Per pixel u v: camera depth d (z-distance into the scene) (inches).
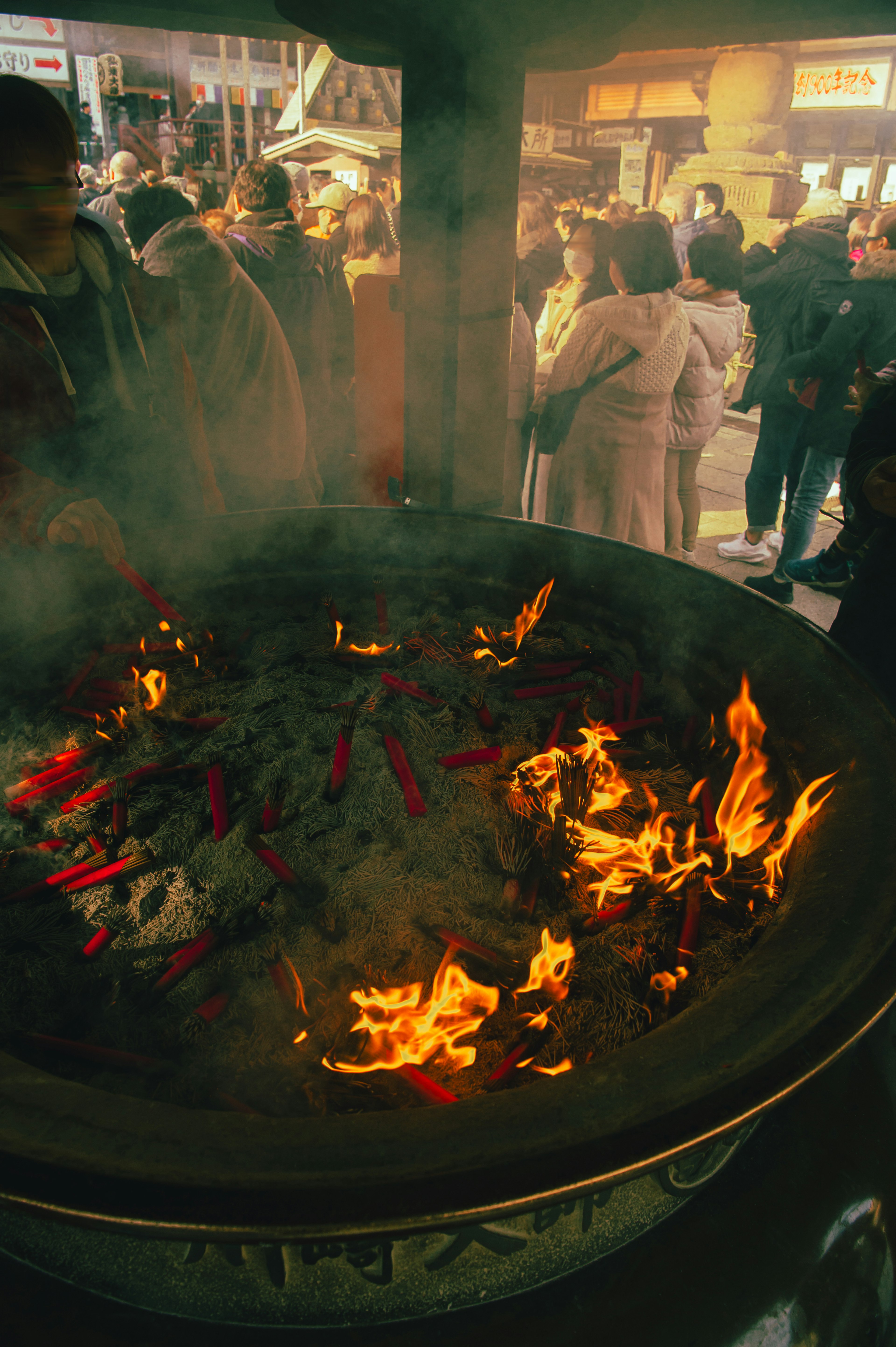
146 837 39.3
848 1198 30.5
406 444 75.5
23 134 45.1
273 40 67.3
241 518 56.6
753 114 280.4
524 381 105.2
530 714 48.7
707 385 118.3
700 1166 28.1
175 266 81.4
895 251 106.0
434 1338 26.4
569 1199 19.3
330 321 125.1
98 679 51.2
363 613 59.7
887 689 64.1
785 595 128.6
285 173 114.5
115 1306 27.0
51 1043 30.8
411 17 53.9
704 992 33.3
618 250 94.7
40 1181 19.2
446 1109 21.4
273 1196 18.8
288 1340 26.3
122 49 430.6
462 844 39.0
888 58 331.6
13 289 50.1
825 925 27.3
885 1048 36.0
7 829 40.2
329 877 37.2
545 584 56.5
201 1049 31.6
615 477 102.0
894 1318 31.0
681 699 49.4
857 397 61.5
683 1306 27.5
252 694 48.3
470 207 62.3
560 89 443.8
